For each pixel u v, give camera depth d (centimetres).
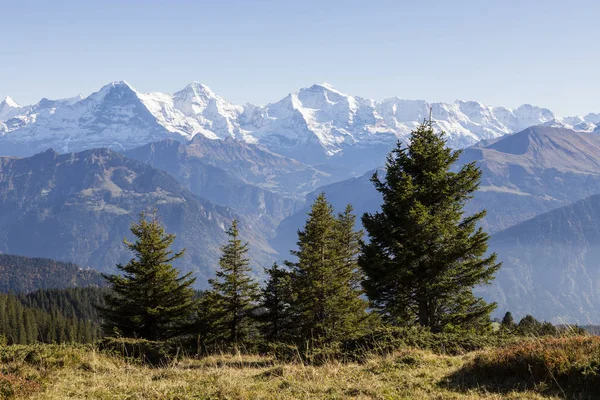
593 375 1016
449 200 2877
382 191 2991
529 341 1316
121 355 1800
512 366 1142
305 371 1298
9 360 1425
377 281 2883
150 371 1423
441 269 2736
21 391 1054
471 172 2888
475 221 2930
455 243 2756
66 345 1662
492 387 1084
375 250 2905
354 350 1623
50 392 1080
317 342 2991
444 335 1758
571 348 1150
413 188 2830
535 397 993
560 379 1064
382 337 1683
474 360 1241
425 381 1150
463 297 2903
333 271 3806
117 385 1162
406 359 1366
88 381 1221
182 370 1408
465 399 1015
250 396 1054
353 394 1067
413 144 2939
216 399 1031
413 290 2889
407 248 2759
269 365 1614
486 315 2830
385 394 1053
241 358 1844
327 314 3634
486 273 2780
